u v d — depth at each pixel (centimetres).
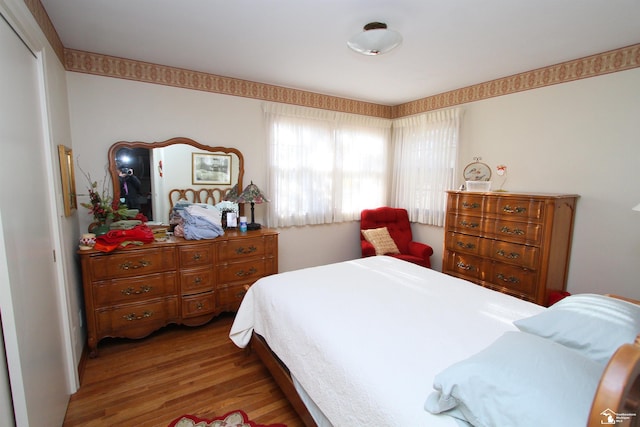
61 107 218
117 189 269
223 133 318
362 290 198
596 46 230
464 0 171
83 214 259
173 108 291
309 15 190
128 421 168
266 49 242
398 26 201
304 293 191
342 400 121
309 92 361
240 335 215
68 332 183
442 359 123
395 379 111
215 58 263
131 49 246
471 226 301
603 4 173
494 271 282
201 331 272
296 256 376
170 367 218
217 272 277
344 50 242
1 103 114
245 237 288
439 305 176
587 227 256
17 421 114
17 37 134
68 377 185
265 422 169
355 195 408
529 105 287
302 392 156
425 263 357
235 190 326
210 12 187
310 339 147
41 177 158
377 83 326
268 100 338
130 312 240
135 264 239
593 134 249
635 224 232
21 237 126
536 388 83
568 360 92
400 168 416
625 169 234
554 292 254
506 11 182
